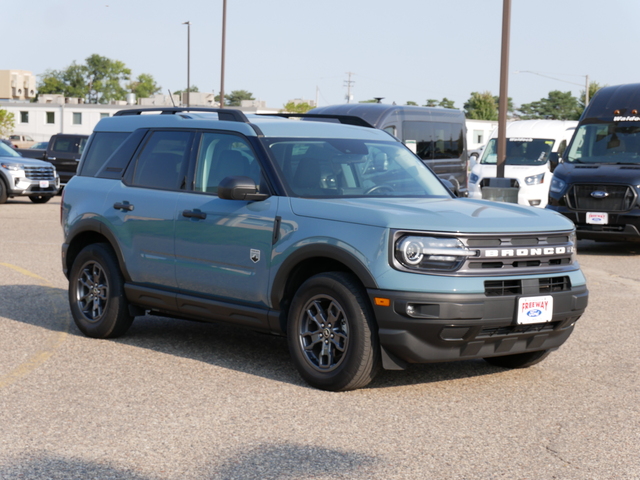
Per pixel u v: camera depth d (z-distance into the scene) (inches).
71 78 5201.8
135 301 282.0
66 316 333.4
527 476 167.6
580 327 330.0
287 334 235.6
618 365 266.8
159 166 279.4
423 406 215.0
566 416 209.5
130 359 262.1
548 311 223.1
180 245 262.8
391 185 257.4
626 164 624.7
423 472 168.6
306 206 233.5
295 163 249.3
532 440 189.9
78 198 301.3
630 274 492.7
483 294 213.2
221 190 239.6
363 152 266.1
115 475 165.3
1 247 555.5
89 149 310.7
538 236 227.6
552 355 279.4
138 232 276.7
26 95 5182.1
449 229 213.9
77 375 241.9
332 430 194.2
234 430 193.3
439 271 212.4
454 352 217.8
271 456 176.6
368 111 725.9
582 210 609.6
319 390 228.2
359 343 217.6
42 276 434.6
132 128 296.8
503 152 682.2
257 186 246.5
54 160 1184.2
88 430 192.5
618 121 646.5
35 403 213.8
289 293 238.8
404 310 209.9
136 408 209.9
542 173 826.2
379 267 213.5
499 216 227.3
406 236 213.3
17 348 275.9
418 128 754.2
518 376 249.8
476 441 188.4
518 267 222.5
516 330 222.8
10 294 379.6
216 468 169.5
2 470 167.6
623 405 220.5
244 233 244.4
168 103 3198.8
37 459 173.9
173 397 219.8
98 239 303.9
